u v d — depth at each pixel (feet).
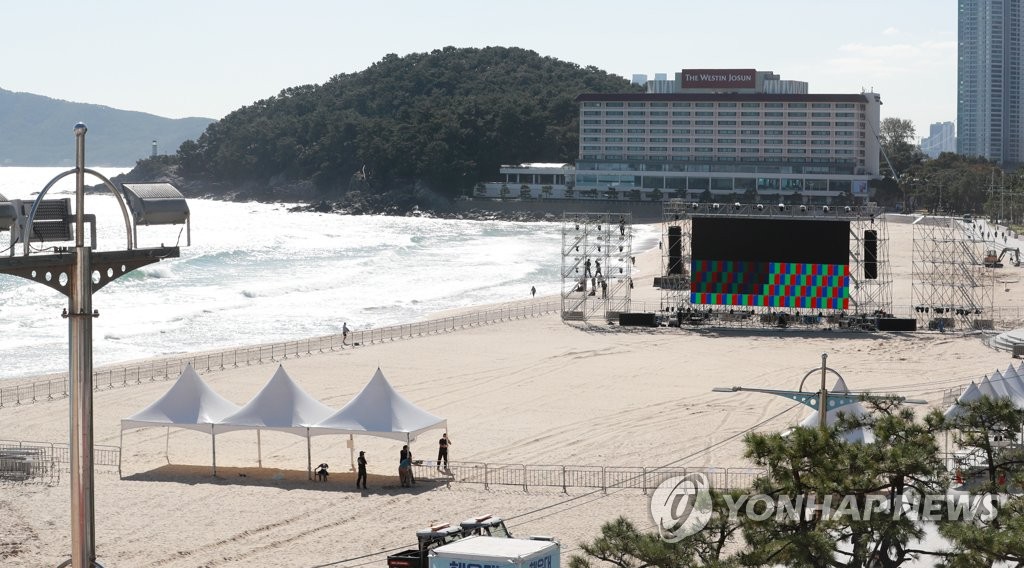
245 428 228.43
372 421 224.74
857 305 459.32
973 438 153.89
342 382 340.80
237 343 440.86
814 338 432.66
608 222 571.69
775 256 443.32
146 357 400.26
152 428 270.67
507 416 292.81
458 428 277.64
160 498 210.59
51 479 221.87
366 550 180.75
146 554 177.99
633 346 416.87
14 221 81.20
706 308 485.56
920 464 128.26
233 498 211.00
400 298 605.73
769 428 274.57
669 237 474.08
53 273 80.79
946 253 650.43
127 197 85.56
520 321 484.74
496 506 205.98
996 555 116.88
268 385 235.20
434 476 228.43
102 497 210.79
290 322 504.02
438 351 403.54
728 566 120.78
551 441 262.47
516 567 127.24
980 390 239.50
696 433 270.05
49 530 188.75
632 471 229.66
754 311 476.54
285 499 211.00
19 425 272.31
